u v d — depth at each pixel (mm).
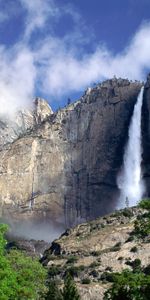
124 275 45562
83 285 110812
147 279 43688
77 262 127500
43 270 72188
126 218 152500
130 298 44094
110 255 126188
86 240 140875
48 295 81875
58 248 142125
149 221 47875
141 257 121312
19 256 71125
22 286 59531
